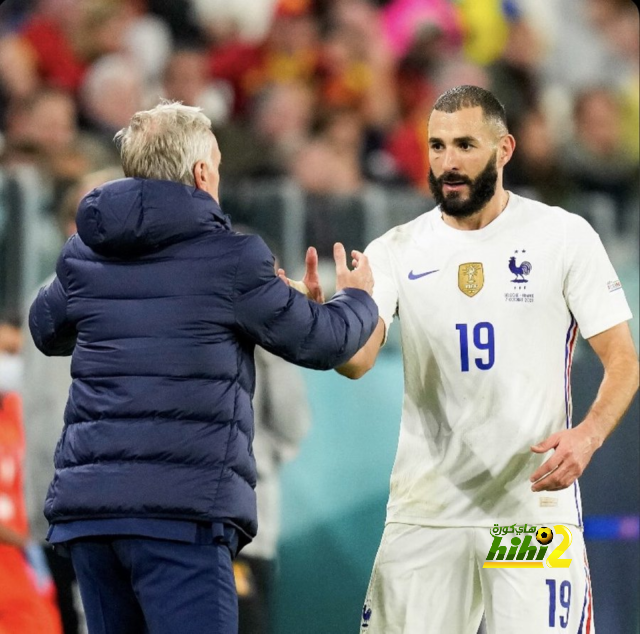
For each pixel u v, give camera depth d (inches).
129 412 374.3
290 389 689.0
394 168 1063.0
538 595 442.6
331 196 832.3
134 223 378.3
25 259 767.1
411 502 459.2
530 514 446.3
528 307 447.8
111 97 962.7
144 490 367.9
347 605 691.4
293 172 999.6
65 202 767.1
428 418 457.4
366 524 701.9
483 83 1133.7
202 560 373.7
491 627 448.5
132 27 1029.8
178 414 373.7
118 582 388.5
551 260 450.0
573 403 722.2
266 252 385.7
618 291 451.8
